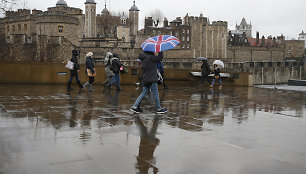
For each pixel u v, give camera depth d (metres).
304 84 19.62
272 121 6.27
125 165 3.47
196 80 17.14
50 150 3.96
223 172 3.31
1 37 51.34
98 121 5.92
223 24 78.81
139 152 3.96
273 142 4.60
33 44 43.97
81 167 3.37
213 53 78.69
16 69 14.37
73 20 55.34
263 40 104.00
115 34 92.06
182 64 62.91
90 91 11.90
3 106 7.54
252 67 72.56
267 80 74.62
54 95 10.22
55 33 53.72
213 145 4.36
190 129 5.37
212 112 7.31
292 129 5.52
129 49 62.03
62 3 76.12
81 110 7.18
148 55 6.82
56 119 6.00
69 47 46.31
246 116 6.82
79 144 4.27
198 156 3.85
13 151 3.89
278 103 9.30
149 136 4.81
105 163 3.52
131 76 15.95
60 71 14.88
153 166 3.45
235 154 3.96
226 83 17.88
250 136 4.95
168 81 16.69
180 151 4.04
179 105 8.50
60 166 3.39
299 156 3.92
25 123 5.57
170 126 5.59
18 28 62.31
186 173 3.26
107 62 13.19
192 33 76.88
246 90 14.77
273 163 3.63
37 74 14.62
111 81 13.18
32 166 3.37
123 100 9.27
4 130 4.99
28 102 8.34
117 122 5.86
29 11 66.12
